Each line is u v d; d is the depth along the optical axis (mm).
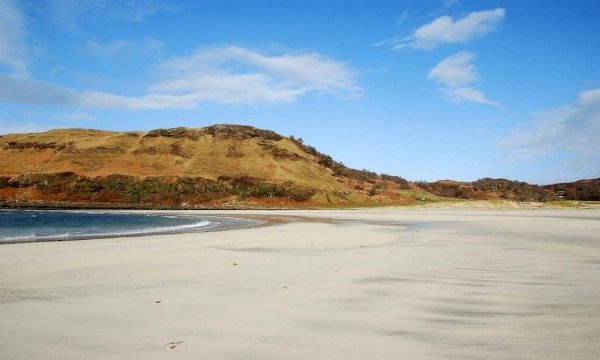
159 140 151625
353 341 5875
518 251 16375
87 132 158750
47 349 5621
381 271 11727
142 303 8117
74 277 11086
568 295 8586
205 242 21609
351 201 136125
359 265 12961
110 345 5770
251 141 160625
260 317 7094
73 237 26391
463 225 35781
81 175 122500
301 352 5469
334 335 6137
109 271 12078
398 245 19406
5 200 110562
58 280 10664
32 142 141500
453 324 6641
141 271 12070
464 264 12961
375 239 22906
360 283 9977
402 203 127438
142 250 17703
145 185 124562
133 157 140875
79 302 8242
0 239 24875
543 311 7355
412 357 5270
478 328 6426
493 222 39812
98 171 128875
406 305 7852
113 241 22234
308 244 20328
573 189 183750
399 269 12055
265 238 24094
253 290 9273
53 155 137000
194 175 132625
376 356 5309
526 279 10359
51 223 48219
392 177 188125
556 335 6078
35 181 117562
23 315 7281
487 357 5258
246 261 14156
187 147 151250
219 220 54188
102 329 6473
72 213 81688
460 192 181375
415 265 12836
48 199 114312
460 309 7535
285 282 10195
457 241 21031
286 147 163875
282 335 6152
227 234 27562
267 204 123125
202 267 12820
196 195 125062
